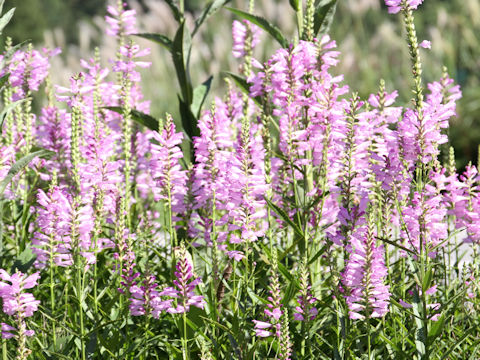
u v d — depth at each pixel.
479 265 3.60
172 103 13.27
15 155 4.26
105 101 4.76
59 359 3.04
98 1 39.72
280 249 4.07
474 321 3.43
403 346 3.05
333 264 3.17
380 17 17.58
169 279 3.87
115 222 3.27
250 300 3.47
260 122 4.14
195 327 3.08
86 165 3.45
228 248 3.78
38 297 3.81
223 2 4.64
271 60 3.73
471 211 3.35
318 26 4.20
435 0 17.53
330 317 3.64
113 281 3.27
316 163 3.80
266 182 3.50
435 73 13.16
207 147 3.43
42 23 36.09
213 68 13.11
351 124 3.23
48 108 4.70
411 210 2.84
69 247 3.15
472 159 11.94
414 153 2.85
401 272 3.54
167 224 4.14
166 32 14.69
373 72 14.27
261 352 3.28
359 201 3.43
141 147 4.56
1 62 3.47
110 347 3.08
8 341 3.30
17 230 4.08
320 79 3.63
